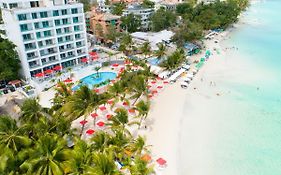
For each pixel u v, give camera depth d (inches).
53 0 3110.2
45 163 1272.1
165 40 4350.4
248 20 7140.8
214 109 2556.6
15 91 2812.5
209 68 3673.7
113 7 6505.9
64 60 3324.3
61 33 3208.7
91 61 3663.9
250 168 1784.0
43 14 2942.9
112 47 4416.8
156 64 3580.2
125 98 2514.8
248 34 5595.5
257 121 2341.3
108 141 1611.7
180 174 1711.4
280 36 5398.6
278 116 2418.8
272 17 7598.4
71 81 2938.0
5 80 2901.1
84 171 1252.5
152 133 2119.8
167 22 5339.6
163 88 2992.1
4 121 1501.0
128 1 7859.3
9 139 1430.9
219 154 1916.8
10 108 2042.3
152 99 2726.4
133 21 5221.5
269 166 1800.0
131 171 1455.5
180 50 3590.1
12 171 1171.3
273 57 4109.3
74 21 3307.1
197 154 1911.9
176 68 3390.7
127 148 1667.1
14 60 2851.9
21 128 1524.4
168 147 1961.1
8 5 2881.4
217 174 1731.1
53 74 3129.9
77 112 1803.6
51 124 1633.9
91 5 7524.6
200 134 2146.9
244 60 3988.7
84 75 3260.3
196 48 4269.2
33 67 3024.1
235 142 2050.9
